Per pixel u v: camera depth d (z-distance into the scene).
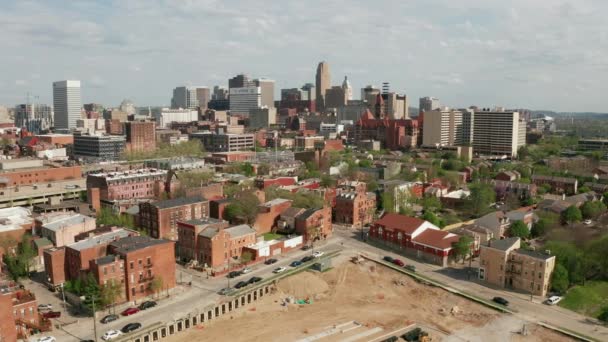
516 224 186.25
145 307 127.56
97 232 158.00
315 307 135.12
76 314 124.56
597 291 140.50
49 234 163.50
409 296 142.00
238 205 193.75
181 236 166.00
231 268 156.88
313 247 180.12
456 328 122.44
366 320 126.94
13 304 111.06
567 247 151.25
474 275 155.38
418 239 173.12
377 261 165.50
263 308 134.00
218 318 128.00
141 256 132.00
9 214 187.38
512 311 130.00
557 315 127.94
